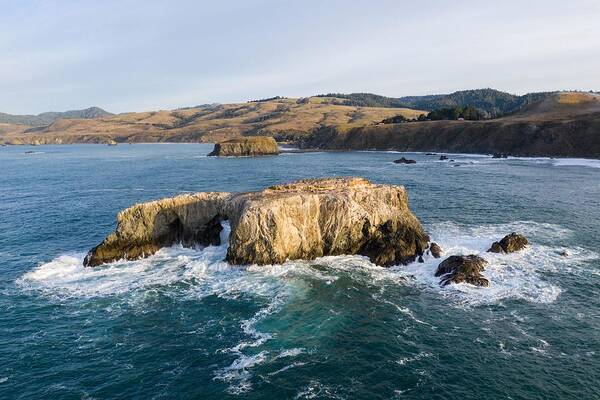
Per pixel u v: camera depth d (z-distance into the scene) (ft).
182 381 85.10
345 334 100.01
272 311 111.04
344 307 112.37
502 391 79.77
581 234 167.53
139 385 84.12
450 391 80.23
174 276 133.49
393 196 158.81
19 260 151.53
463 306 111.55
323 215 148.05
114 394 81.71
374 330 101.24
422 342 96.07
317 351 93.91
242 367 88.94
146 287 126.41
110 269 140.05
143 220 151.84
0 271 140.97
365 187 161.89
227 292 121.90
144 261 146.51
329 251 147.64
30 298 120.57
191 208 157.28
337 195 149.59
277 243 139.54
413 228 153.28
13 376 86.99
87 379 86.07
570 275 128.47
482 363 88.07
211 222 158.40
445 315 107.34
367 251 147.43
